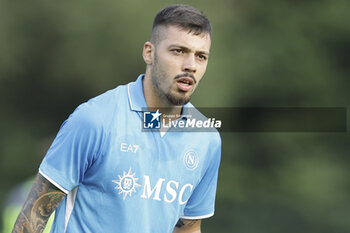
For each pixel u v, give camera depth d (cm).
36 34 5381
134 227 1035
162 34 976
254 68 5550
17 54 5431
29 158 5597
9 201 1973
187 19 961
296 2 5844
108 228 1023
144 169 1024
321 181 5622
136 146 1011
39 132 5709
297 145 5800
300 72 5744
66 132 984
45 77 5547
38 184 1009
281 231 5038
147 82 1025
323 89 5838
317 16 5816
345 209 5381
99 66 5278
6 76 5541
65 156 983
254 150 5766
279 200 5547
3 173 5531
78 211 1020
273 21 5728
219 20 5381
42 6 5322
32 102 5703
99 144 983
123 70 5309
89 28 5206
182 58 970
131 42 5206
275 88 5725
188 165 1072
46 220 1023
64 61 5362
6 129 5675
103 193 1012
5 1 5375
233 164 5725
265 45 5619
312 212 5341
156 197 1049
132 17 5159
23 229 1014
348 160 5759
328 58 5916
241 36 5522
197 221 1205
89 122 975
